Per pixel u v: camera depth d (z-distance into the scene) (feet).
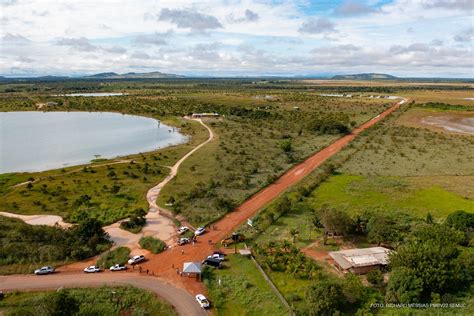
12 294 153.79
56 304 132.05
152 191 273.75
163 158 367.86
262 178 300.61
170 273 169.17
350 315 135.85
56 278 165.07
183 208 240.32
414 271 145.69
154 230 213.66
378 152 383.24
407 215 222.89
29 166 351.87
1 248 182.19
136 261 177.58
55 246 187.01
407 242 180.04
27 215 232.53
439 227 187.21
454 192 264.93
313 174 310.65
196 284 160.25
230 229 212.64
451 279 146.61
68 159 378.53
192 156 372.58
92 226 199.41
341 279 157.58
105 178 304.71
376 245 191.42
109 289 156.25
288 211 234.79
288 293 151.53
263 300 148.56
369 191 267.80
